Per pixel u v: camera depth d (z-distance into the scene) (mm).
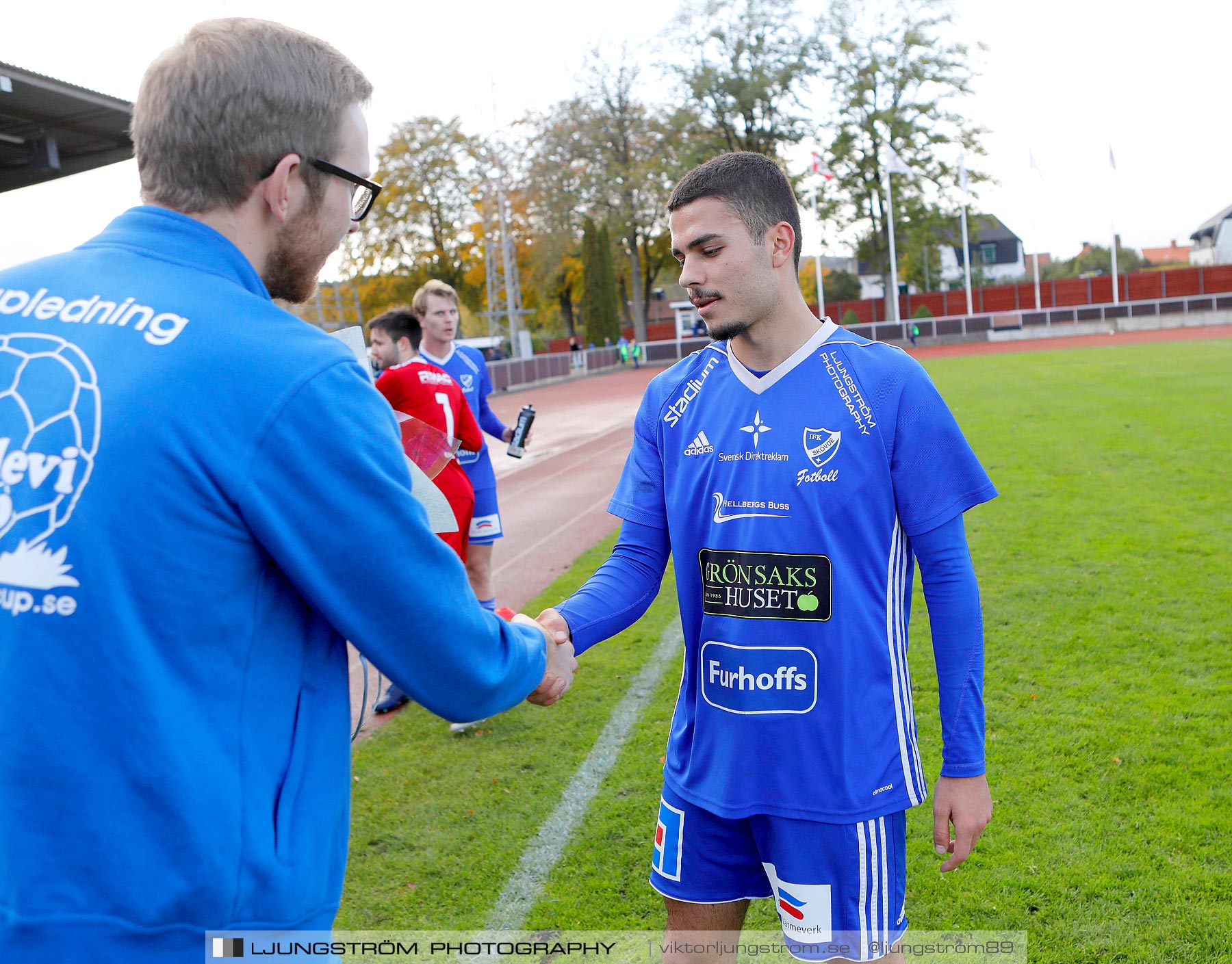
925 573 1646
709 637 1667
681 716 1764
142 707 917
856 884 1576
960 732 1606
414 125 42438
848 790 1560
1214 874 2590
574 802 3193
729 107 43406
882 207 44438
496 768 3490
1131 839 2787
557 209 45125
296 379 991
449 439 4078
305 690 1077
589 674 4449
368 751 3695
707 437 1697
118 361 958
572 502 9352
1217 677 3967
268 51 1068
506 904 2613
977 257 64938
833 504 1583
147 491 921
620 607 1785
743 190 1566
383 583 1028
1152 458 9031
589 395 26781
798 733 1575
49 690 919
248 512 961
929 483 1597
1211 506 7020
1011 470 8914
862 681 1581
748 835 1681
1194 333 34844
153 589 923
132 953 936
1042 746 3402
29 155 5395
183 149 1056
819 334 1647
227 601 964
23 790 921
